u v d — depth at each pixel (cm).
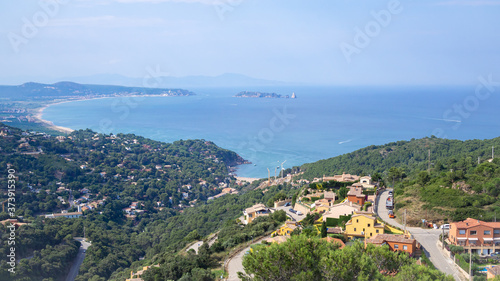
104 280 9431
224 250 8069
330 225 7956
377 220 7862
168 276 6956
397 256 4559
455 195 8512
